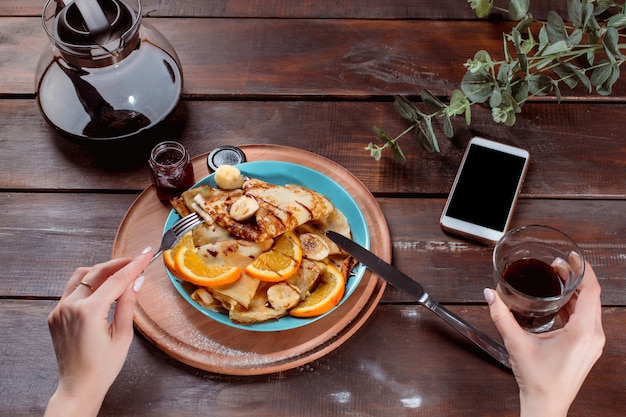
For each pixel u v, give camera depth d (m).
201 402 1.25
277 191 1.34
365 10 1.71
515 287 1.26
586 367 1.14
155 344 1.27
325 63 1.63
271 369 1.25
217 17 1.70
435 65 1.63
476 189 1.42
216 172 1.38
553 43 1.45
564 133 1.54
